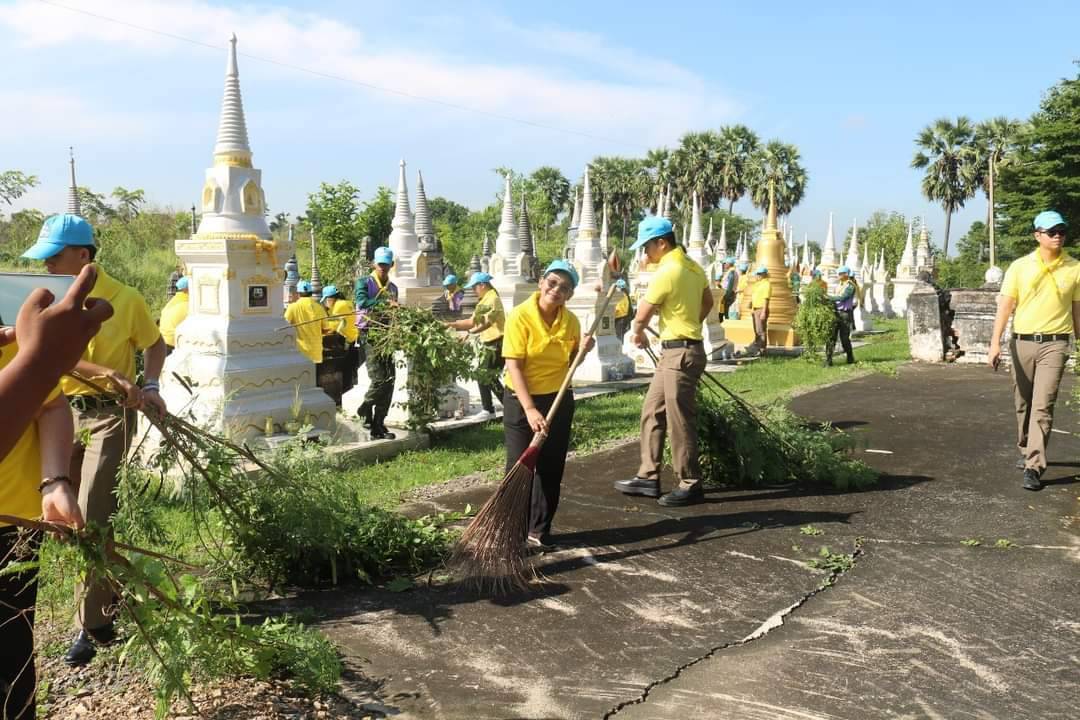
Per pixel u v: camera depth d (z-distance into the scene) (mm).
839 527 5949
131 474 3998
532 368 5398
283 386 8609
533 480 5285
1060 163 34531
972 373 15203
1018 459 8070
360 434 8969
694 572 5078
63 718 3277
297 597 4730
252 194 8578
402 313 8672
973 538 5688
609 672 3793
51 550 2709
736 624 4320
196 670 3379
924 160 61188
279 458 5020
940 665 3836
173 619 3197
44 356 1148
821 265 35312
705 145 68688
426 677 3748
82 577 2893
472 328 9586
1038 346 6859
